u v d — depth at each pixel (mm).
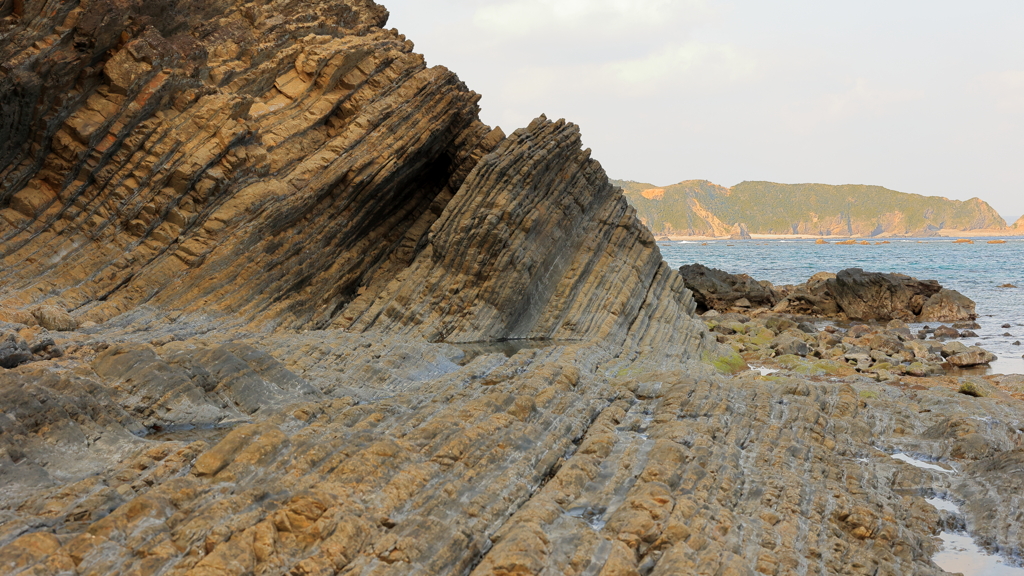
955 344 33188
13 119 22953
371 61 30750
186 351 17672
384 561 9562
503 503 11562
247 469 11336
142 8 25375
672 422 15648
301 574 9133
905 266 101625
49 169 24266
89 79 24375
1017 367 30328
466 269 28859
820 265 107875
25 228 23719
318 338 23906
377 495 10953
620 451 13984
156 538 9312
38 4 22656
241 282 25891
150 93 24969
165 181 25219
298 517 9930
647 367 24625
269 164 27688
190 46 26359
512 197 28828
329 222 29219
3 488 10703
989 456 16250
